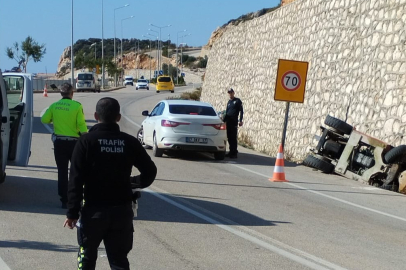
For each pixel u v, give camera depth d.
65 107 9.45
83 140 5.09
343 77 19.14
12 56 71.94
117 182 5.08
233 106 18.59
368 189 14.11
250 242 8.26
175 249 7.69
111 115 5.21
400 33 16.67
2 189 11.11
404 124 15.59
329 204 11.80
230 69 32.31
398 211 11.53
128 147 5.14
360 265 7.39
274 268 7.05
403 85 16.03
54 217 9.11
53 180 12.42
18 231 8.20
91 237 5.07
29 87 10.58
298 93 15.12
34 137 20.27
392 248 8.42
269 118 24.50
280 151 14.58
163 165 15.82
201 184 13.16
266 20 27.55
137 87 82.94
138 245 7.79
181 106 17.70
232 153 18.81
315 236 8.89
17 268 6.61
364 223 10.13
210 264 7.09
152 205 10.48
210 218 9.68
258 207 10.95
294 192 13.00
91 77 66.94
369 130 17.14
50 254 7.20
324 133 16.31
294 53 23.42
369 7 18.50
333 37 20.36
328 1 21.23
